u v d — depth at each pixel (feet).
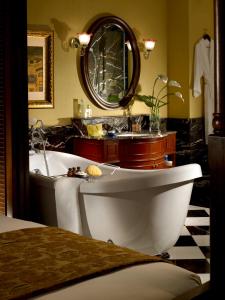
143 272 5.39
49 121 15.28
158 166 16.35
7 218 8.01
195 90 18.26
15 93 9.71
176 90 18.60
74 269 5.33
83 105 15.92
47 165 13.60
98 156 15.01
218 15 4.61
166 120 18.92
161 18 18.43
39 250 6.02
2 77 9.77
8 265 5.49
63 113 15.61
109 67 16.76
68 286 4.98
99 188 10.05
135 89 17.71
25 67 9.80
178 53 18.39
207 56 18.58
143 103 18.11
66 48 15.61
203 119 19.01
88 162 13.32
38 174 10.47
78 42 15.83
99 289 4.91
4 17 9.62
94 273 5.22
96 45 16.29
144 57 17.98
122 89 17.28
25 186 9.96
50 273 5.22
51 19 15.16
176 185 10.48
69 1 15.60
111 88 16.90
